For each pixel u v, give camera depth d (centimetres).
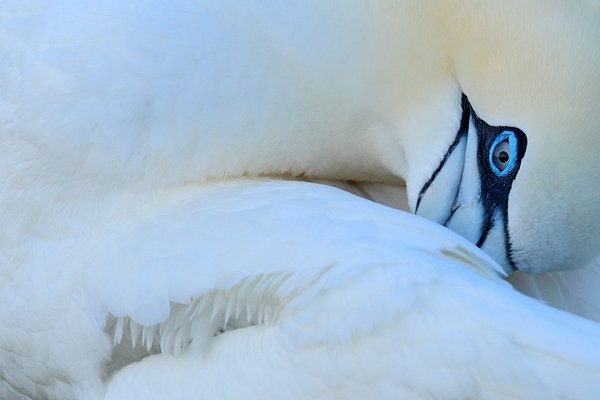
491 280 909
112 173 1038
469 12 1027
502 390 804
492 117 1031
